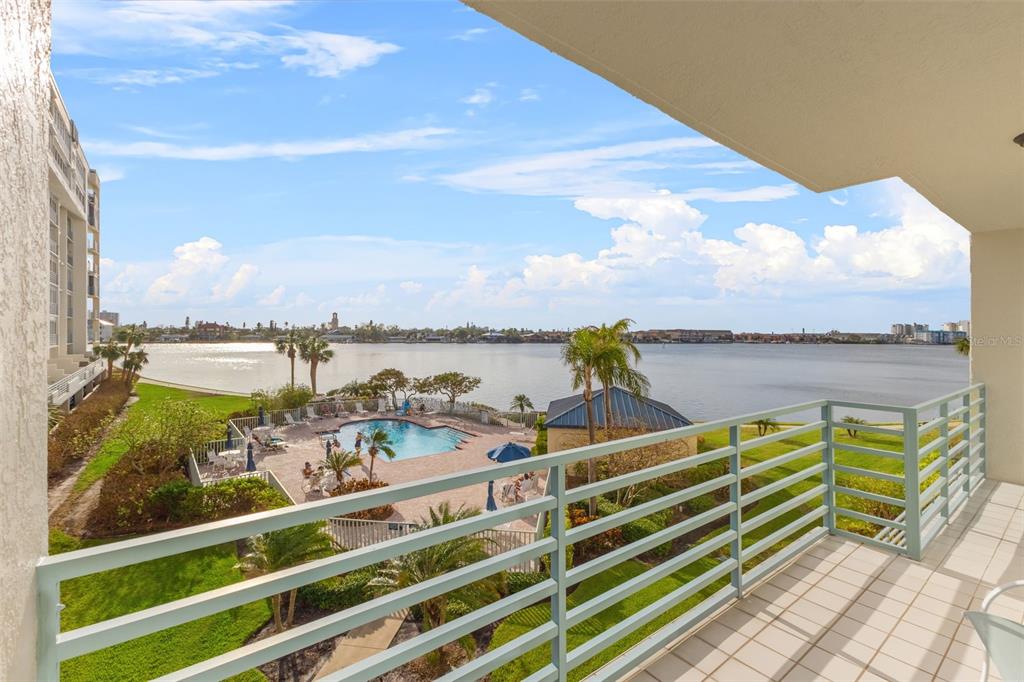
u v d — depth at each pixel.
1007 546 3.36
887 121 2.18
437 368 99.62
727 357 153.25
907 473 3.20
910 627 2.41
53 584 0.85
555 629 1.77
